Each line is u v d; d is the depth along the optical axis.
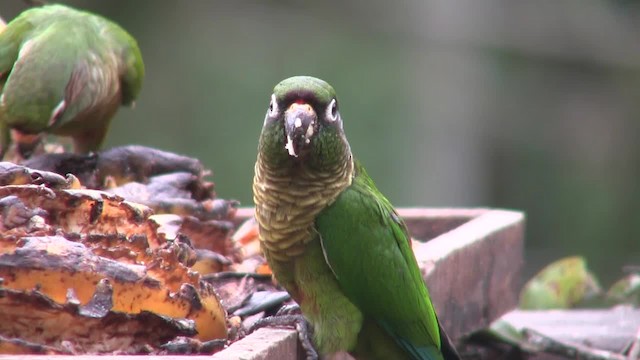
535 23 22.55
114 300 5.27
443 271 7.62
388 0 22.27
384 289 6.41
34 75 9.08
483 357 9.94
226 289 7.05
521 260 9.67
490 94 22.27
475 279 8.37
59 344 5.14
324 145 6.09
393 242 6.47
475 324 8.43
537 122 22.50
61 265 5.13
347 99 21.88
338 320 6.35
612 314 11.00
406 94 21.89
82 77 9.42
